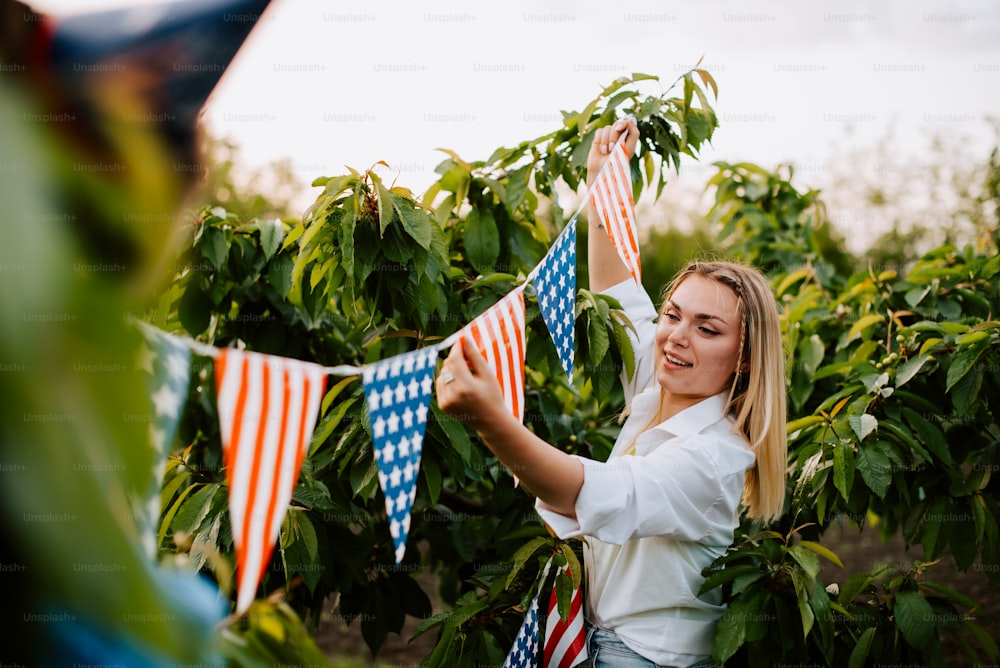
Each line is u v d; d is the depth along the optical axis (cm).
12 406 46
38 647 60
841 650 205
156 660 67
